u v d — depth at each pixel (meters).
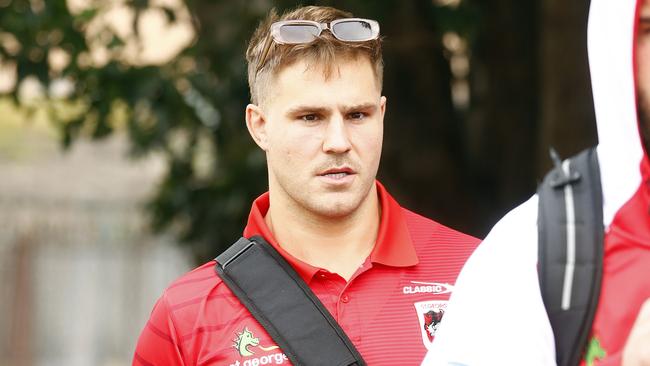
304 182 9.69
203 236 27.17
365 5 21.75
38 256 48.75
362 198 9.75
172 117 24.02
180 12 23.75
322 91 9.50
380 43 9.82
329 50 9.48
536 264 6.64
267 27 10.16
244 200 25.69
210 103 23.92
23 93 24.42
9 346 48.69
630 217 6.47
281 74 9.67
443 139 23.44
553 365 6.54
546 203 6.70
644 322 6.06
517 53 23.27
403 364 9.60
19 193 47.84
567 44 19.70
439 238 10.36
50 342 49.00
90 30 23.38
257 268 9.98
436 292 9.95
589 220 6.54
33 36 23.02
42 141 50.03
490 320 6.73
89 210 48.12
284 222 10.16
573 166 6.79
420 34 22.61
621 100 6.53
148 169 48.38
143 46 23.55
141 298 49.16
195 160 27.22
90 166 48.91
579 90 19.70
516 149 23.52
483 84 24.02
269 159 10.15
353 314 9.77
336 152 9.52
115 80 23.36
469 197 23.59
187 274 10.33
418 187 23.20
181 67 23.84
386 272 9.97
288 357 9.57
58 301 49.00
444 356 6.89
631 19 6.41
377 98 9.74
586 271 6.45
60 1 22.81
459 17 23.08
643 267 6.39
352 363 9.49
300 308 9.72
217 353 9.78
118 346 49.31
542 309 6.57
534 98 23.33
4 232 48.34
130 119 24.86
